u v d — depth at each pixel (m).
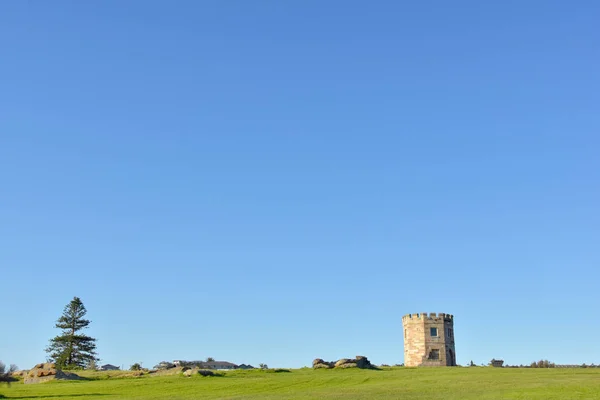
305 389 69.25
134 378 88.31
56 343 149.50
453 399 54.53
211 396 62.34
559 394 55.38
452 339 125.56
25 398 62.22
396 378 81.56
